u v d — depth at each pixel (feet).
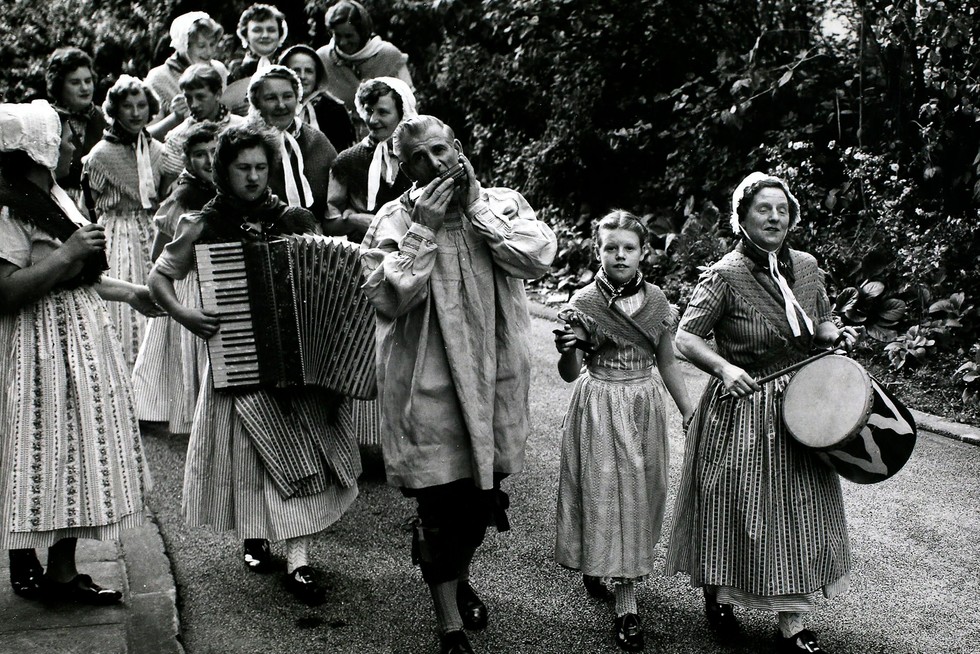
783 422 12.26
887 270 27.50
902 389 24.48
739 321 12.77
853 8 33.01
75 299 13.70
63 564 14.26
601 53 38.58
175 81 29.73
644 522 13.47
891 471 12.08
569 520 13.88
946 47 27.78
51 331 13.44
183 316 14.15
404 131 12.62
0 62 54.08
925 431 21.95
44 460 13.39
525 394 13.07
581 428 13.69
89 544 16.39
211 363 14.23
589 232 39.24
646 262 34.01
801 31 34.45
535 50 39.99
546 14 38.37
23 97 53.67
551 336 31.12
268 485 14.55
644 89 38.65
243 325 14.21
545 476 19.53
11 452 13.33
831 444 11.74
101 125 25.66
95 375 13.69
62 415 13.44
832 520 12.51
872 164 29.66
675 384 13.83
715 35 36.73
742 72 34.42
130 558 15.87
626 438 13.41
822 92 32.40
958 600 14.33
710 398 13.04
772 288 12.69
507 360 12.81
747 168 33.78
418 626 13.85
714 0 36.06
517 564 15.70
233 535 17.02
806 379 12.26
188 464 14.88
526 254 12.45
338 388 14.25
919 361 25.12
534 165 41.04
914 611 14.02
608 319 13.57
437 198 12.11
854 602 14.30
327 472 14.92
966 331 25.59
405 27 47.37
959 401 23.41
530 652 13.10
